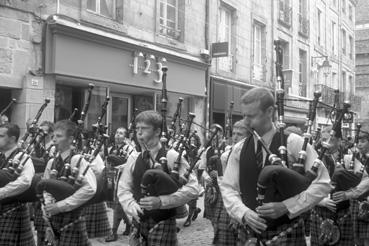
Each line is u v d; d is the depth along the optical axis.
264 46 16.31
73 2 8.88
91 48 9.16
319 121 19.59
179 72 11.73
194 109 12.60
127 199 3.11
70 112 9.55
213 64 13.32
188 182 3.13
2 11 7.75
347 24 25.95
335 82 23.97
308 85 20.03
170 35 11.88
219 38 13.84
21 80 8.05
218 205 5.29
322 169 2.58
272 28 16.73
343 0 25.44
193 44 12.48
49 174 3.58
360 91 34.06
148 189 3.00
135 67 10.21
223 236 4.66
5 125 3.82
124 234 6.31
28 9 8.10
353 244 4.07
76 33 8.77
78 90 9.74
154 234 3.03
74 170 3.41
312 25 20.67
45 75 8.43
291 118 17.83
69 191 3.33
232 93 13.96
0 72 7.74
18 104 8.10
